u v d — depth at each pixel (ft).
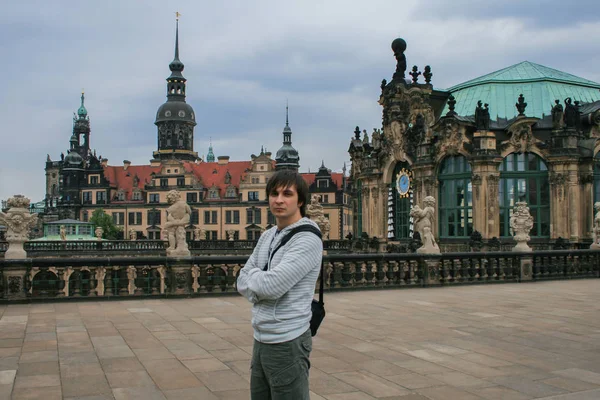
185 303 65.67
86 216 495.41
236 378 34.71
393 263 82.38
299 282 19.77
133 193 491.31
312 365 37.88
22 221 65.98
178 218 73.87
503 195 159.33
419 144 172.24
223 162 503.61
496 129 163.43
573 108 157.38
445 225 166.71
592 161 156.56
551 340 45.85
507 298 71.10
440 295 74.23
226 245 267.18
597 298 71.20
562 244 148.87
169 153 567.59
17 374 35.24
